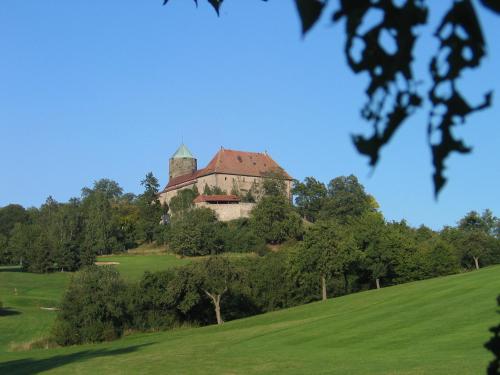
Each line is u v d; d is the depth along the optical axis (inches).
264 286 3088.1
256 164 6663.4
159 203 6348.4
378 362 1016.9
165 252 5516.7
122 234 6102.4
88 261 5054.1
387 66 88.4
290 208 5344.5
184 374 1115.3
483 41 86.8
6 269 5246.1
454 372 834.2
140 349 1759.4
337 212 6028.5
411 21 86.9
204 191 6181.1
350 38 88.0
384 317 1603.1
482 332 1197.1
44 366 1450.5
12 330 2716.5
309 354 1233.4
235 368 1133.7
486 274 2191.2
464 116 91.5
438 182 93.5
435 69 91.4
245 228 5275.6
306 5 82.0
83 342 2351.1
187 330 2406.5
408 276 3469.5
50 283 4507.9
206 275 2699.3
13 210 7780.5
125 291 2603.3
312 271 3080.7
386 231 3435.0
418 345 1172.5
